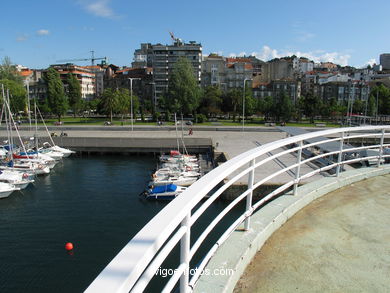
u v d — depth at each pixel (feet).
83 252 53.88
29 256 52.60
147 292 37.17
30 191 87.25
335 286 8.45
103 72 406.82
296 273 9.04
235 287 8.30
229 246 9.48
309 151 89.81
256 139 148.66
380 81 310.86
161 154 132.57
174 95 232.32
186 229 5.53
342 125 208.54
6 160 110.32
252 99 245.86
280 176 78.28
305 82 353.72
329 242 10.99
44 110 243.60
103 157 137.18
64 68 349.82
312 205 14.71
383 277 8.91
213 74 324.39
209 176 6.97
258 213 12.41
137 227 63.87
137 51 530.68
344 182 17.85
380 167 20.92
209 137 153.38
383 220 12.98
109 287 3.36
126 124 212.84
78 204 76.84
